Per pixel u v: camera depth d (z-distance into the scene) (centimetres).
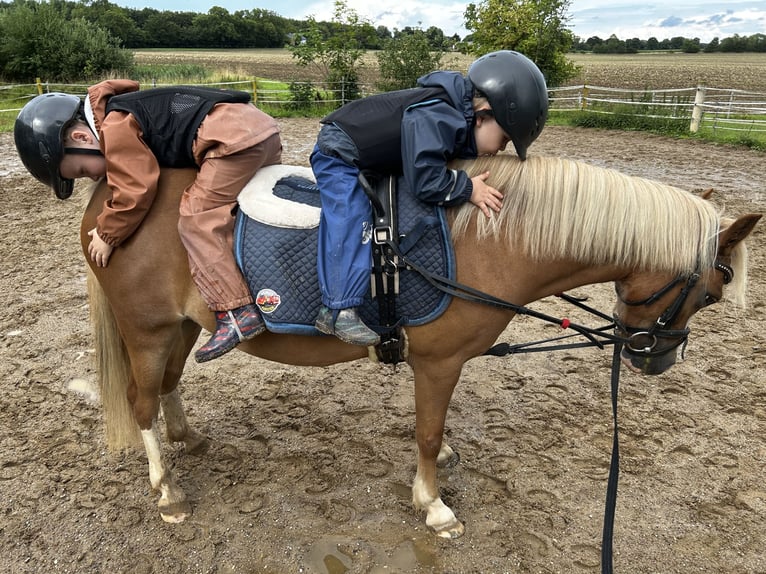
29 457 288
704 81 2728
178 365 266
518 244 204
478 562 230
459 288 200
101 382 253
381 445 300
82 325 428
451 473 279
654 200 205
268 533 243
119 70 2052
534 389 351
